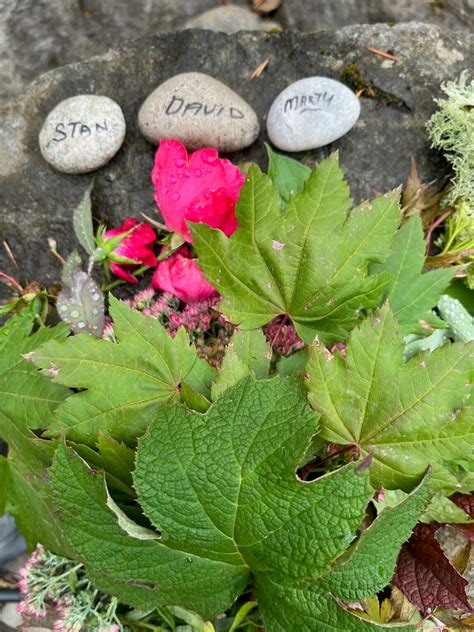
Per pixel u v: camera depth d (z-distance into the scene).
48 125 0.30
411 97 0.32
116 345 0.22
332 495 0.19
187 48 0.33
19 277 0.33
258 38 0.33
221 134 0.29
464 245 0.30
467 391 0.21
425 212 0.32
